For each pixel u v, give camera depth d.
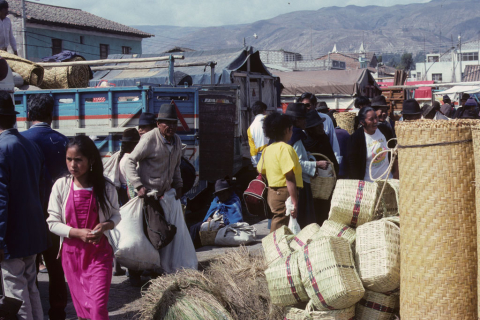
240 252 4.75
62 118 8.21
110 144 7.90
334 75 21.19
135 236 5.22
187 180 6.92
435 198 3.19
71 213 3.75
